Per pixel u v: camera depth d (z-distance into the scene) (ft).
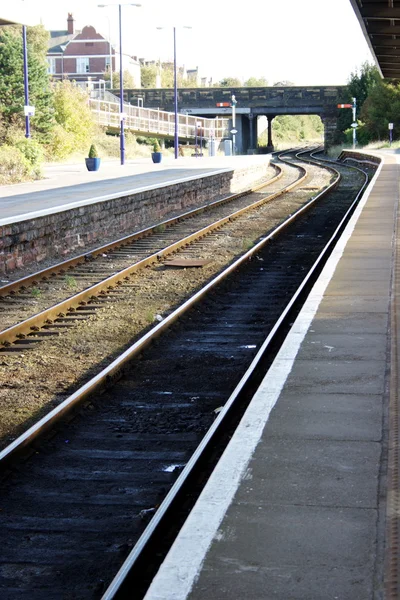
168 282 53.62
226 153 254.68
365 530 15.78
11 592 17.19
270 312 45.09
